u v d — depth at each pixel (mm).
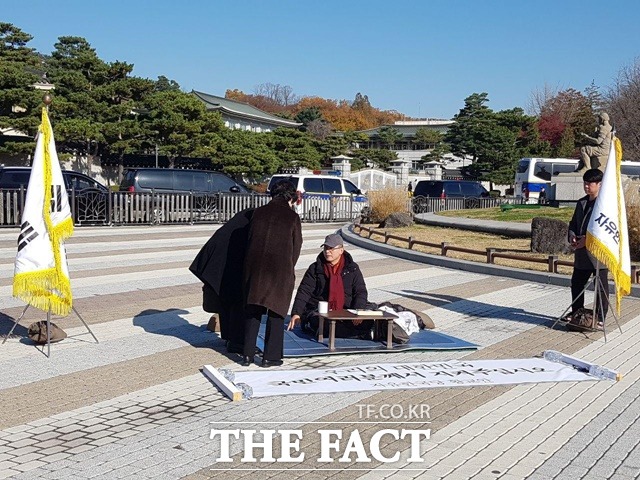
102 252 16984
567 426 5812
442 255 16453
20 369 7188
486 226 21438
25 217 7602
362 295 8422
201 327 9258
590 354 8266
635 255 15320
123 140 46688
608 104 56906
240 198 27391
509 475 4816
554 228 16406
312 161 60156
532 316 10406
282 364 7477
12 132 49812
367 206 27359
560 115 74938
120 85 45625
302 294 8492
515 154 65375
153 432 5531
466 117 70125
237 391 6344
